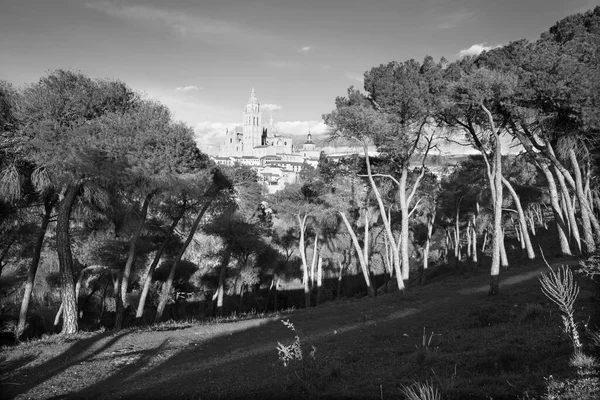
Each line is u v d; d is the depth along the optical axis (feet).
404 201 81.82
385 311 61.36
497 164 60.18
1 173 57.88
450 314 49.70
